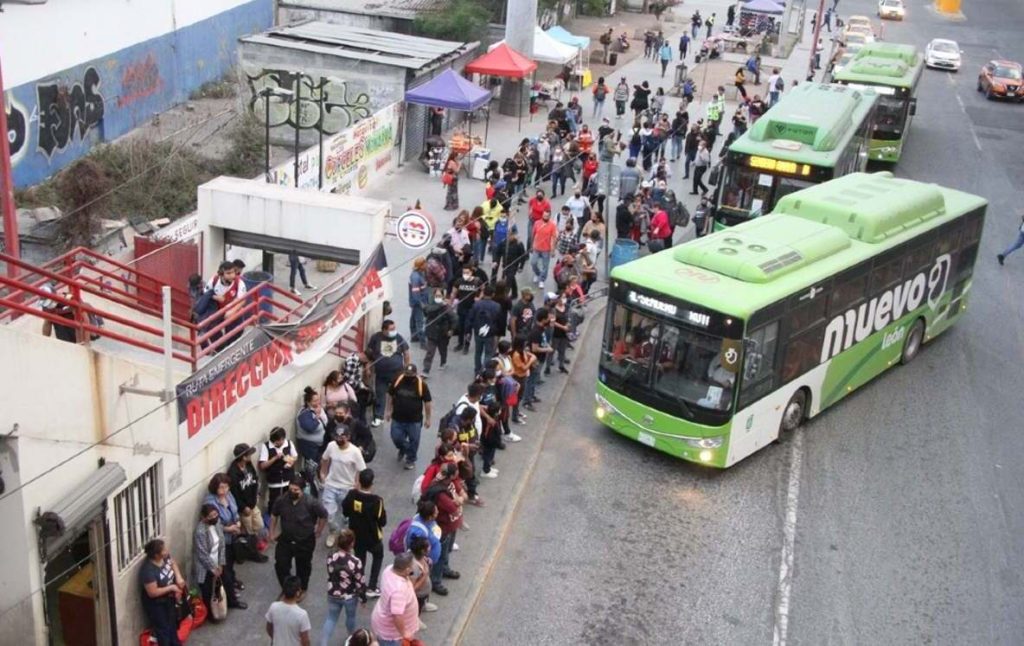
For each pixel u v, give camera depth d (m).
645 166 31.77
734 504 15.70
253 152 28.69
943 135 40.06
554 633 12.51
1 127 13.79
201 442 12.05
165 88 34.22
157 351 11.42
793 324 16.53
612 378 16.66
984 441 18.31
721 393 15.58
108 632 10.65
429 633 12.11
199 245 17.59
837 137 23.30
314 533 11.91
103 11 29.81
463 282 19.25
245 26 40.09
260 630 11.81
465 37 39.56
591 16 58.75
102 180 22.78
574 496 15.59
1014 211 31.31
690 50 52.75
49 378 9.45
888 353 20.14
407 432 15.12
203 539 11.55
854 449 17.66
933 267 20.77
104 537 10.36
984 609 13.68
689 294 15.62
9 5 25.33
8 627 9.69
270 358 13.62
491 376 15.28
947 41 55.53
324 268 22.39
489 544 14.03
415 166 31.03
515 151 33.19
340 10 40.53
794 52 55.19
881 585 14.02
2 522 9.35
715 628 12.88
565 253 22.34
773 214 19.44
